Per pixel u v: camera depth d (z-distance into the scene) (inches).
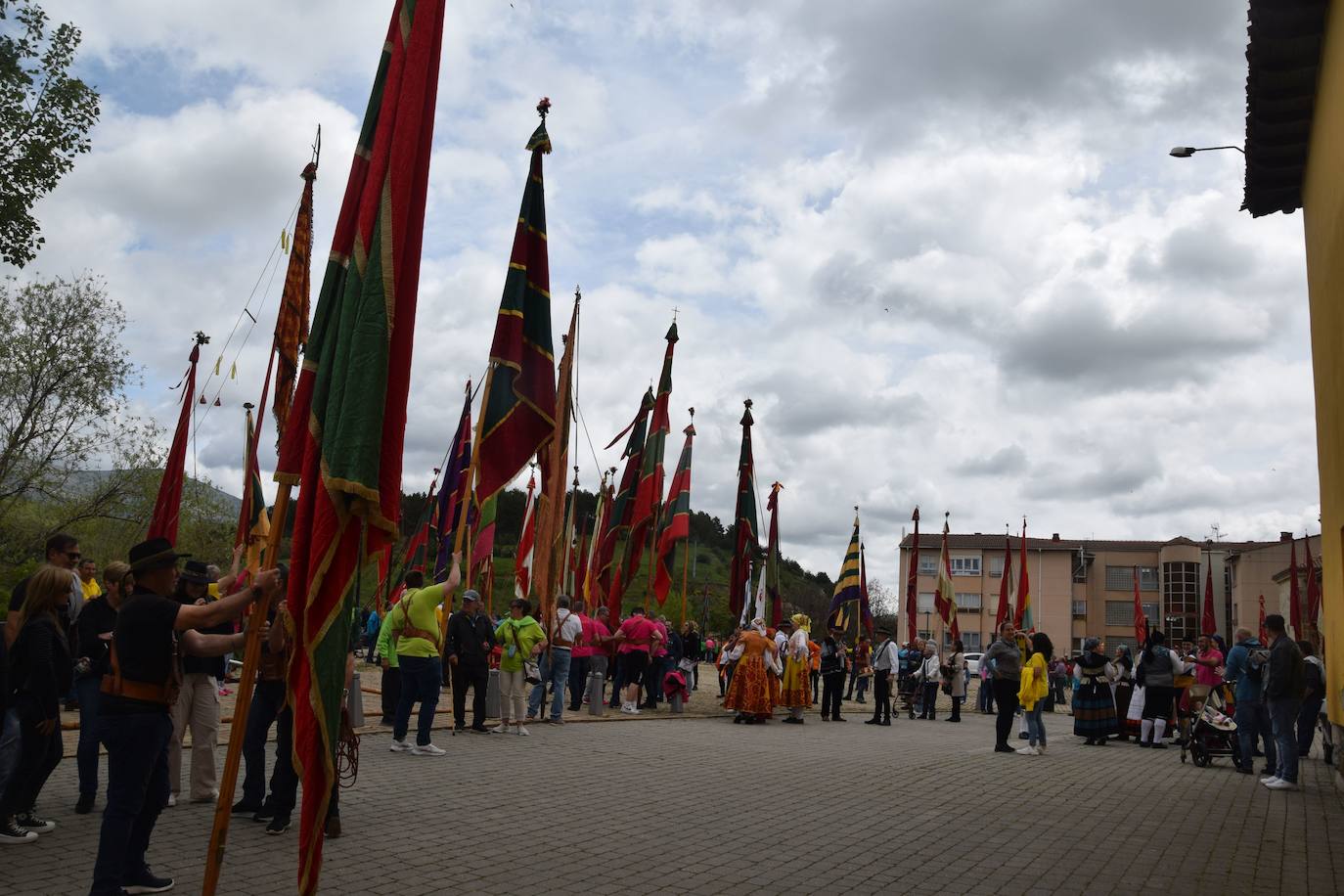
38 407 1198.9
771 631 857.5
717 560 3873.0
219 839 188.7
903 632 3110.2
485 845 301.0
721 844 316.2
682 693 832.9
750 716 800.3
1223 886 286.0
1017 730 896.3
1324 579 521.3
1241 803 447.5
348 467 197.9
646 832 329.1
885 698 877.2
